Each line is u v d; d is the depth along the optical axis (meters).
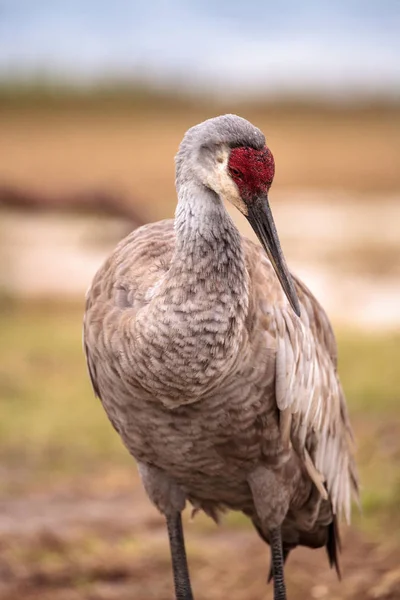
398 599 9.09
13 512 11.45
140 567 10.24
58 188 21.97
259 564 10.17
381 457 11.86
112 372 7.76
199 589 9.84
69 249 22.28
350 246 23.44
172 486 8.48
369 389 14.22
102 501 11.81
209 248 7.30
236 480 8.38
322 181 31.69
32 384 15.25
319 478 8.46
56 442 13.32
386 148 36.47
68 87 44.94
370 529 10.41
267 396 7.90
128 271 7.82
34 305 19.53
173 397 7.47
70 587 9.91
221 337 7.30
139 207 22.45
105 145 36.94
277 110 44.53
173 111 43.66
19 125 39.75
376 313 18.77
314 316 8.63
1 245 20.97
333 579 9.73
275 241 7.49
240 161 7.38
